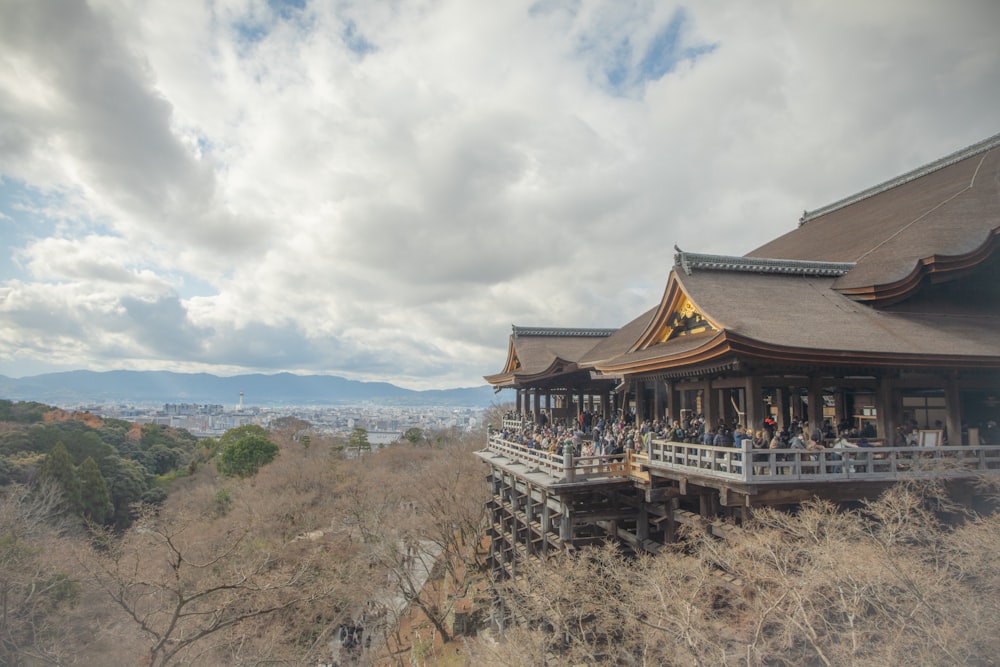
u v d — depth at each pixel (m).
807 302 21.92
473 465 52.84
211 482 71.69
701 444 18.88
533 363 42.91
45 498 44.09
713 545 16.03
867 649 12.35
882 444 18.73
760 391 18.28
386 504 48.81
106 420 101.75
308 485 56.94
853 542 14.74
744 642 13.68
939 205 26.17
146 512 28.70
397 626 37.91
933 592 12.23
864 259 24.84
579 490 22.33
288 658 24.48
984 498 16.98
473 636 33.72
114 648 23.78
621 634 18.08
